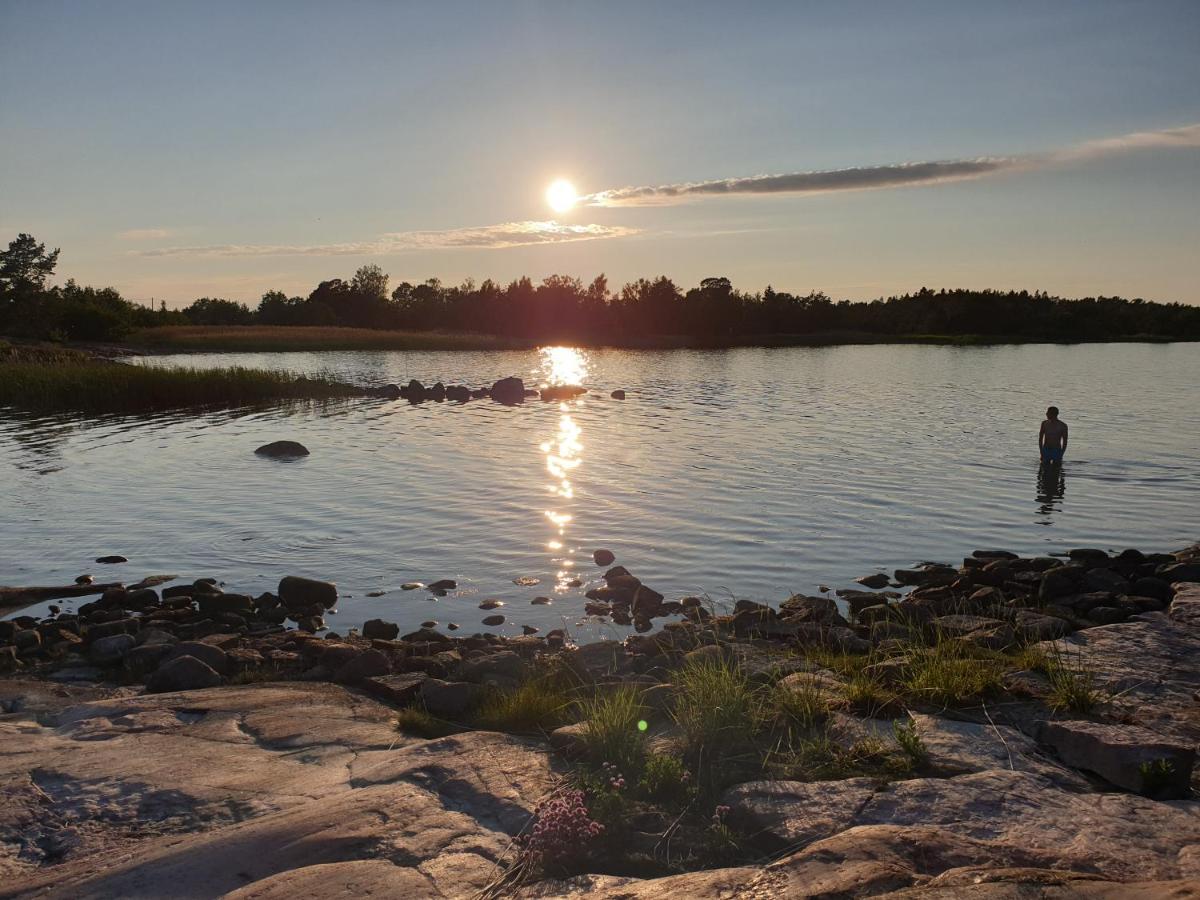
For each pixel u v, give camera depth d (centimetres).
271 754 670
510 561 1430
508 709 740
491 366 6544
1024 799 518
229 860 469
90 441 2742
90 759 653
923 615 1077
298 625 1165
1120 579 1216
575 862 474
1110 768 563
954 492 1886
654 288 11975
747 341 10981
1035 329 12519
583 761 606
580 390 4378
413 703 799
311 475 2153
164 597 1285
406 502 1845
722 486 1953
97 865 480
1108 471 2111
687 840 498
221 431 2980
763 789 539
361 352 8362
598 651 951
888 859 432
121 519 1731
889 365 6675
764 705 673
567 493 1905
